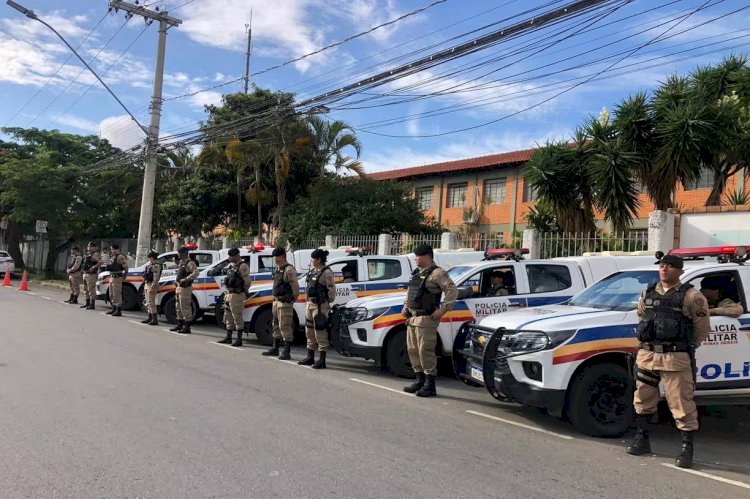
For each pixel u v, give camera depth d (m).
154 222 31.38
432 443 5.64
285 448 5.23
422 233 23.66
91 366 8.38
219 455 4.98
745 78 13.61
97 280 16.67
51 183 28.66
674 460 5.52
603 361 6.22
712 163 13.53
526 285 9.39
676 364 5.32
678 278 5.45
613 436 6.13
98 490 4.17
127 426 5.65
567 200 14.89
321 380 8.40
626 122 13.77
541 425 6.56
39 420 5.72
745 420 7.30
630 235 13.62
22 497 4.02
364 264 11.90
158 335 12.17
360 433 5.84
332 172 25.00
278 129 22.75
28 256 41.59
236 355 10.20
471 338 7.20
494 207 28.34
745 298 6.41
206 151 25.25
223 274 14.37
